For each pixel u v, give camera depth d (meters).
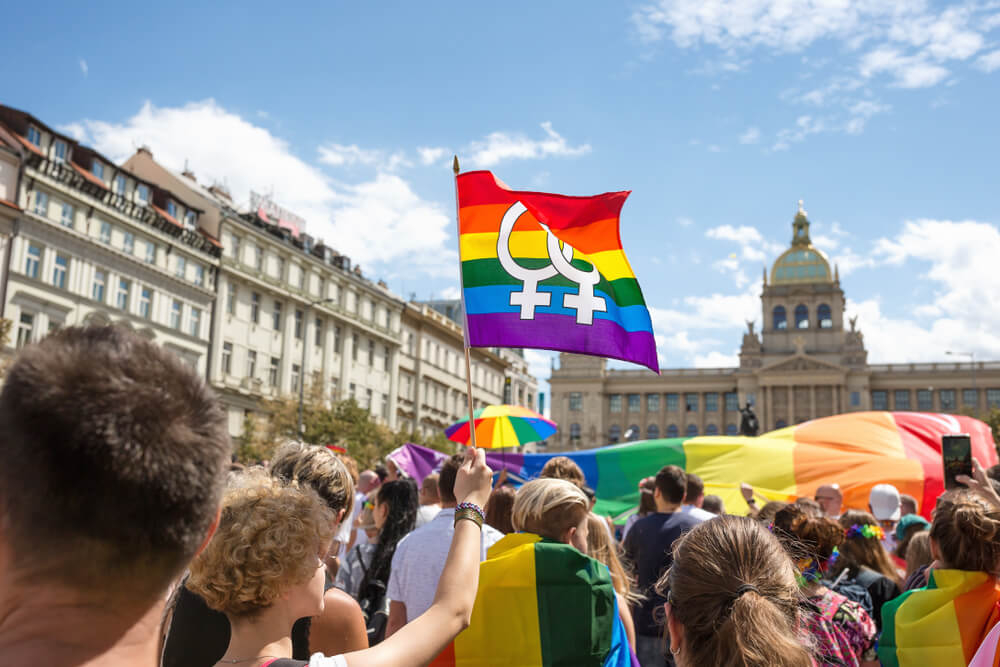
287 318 54.75
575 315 4.70
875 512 8.87
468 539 2.64
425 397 70.62
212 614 3.10
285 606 2.51
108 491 1.29
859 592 5.40
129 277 42.81
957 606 4.04
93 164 41.47
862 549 6.11
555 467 6.98
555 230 4.85
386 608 5.66
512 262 4.70
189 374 1.49
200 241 47.84
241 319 50.94
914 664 4.10
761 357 94.44
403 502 5.98
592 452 14.54
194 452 1.40
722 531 2.60
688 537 2.65
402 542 4.85
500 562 4.05
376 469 10.95
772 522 5.05
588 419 98.38
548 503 4.26
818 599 4.30
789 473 13.19
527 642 3.94
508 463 14.66
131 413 1.33
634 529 7.24
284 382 54.06
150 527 1.34
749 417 56.88
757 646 2.28
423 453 14.17
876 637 4.40
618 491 14.26
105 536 1.30
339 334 59.91
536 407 98.75
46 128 39.12
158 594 1.40
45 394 1.29
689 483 7.49
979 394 88.44
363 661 2.11
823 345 94.25
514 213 4.80
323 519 2.64
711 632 2.42
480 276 4.64
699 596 2.47
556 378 100.06
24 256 37.12
